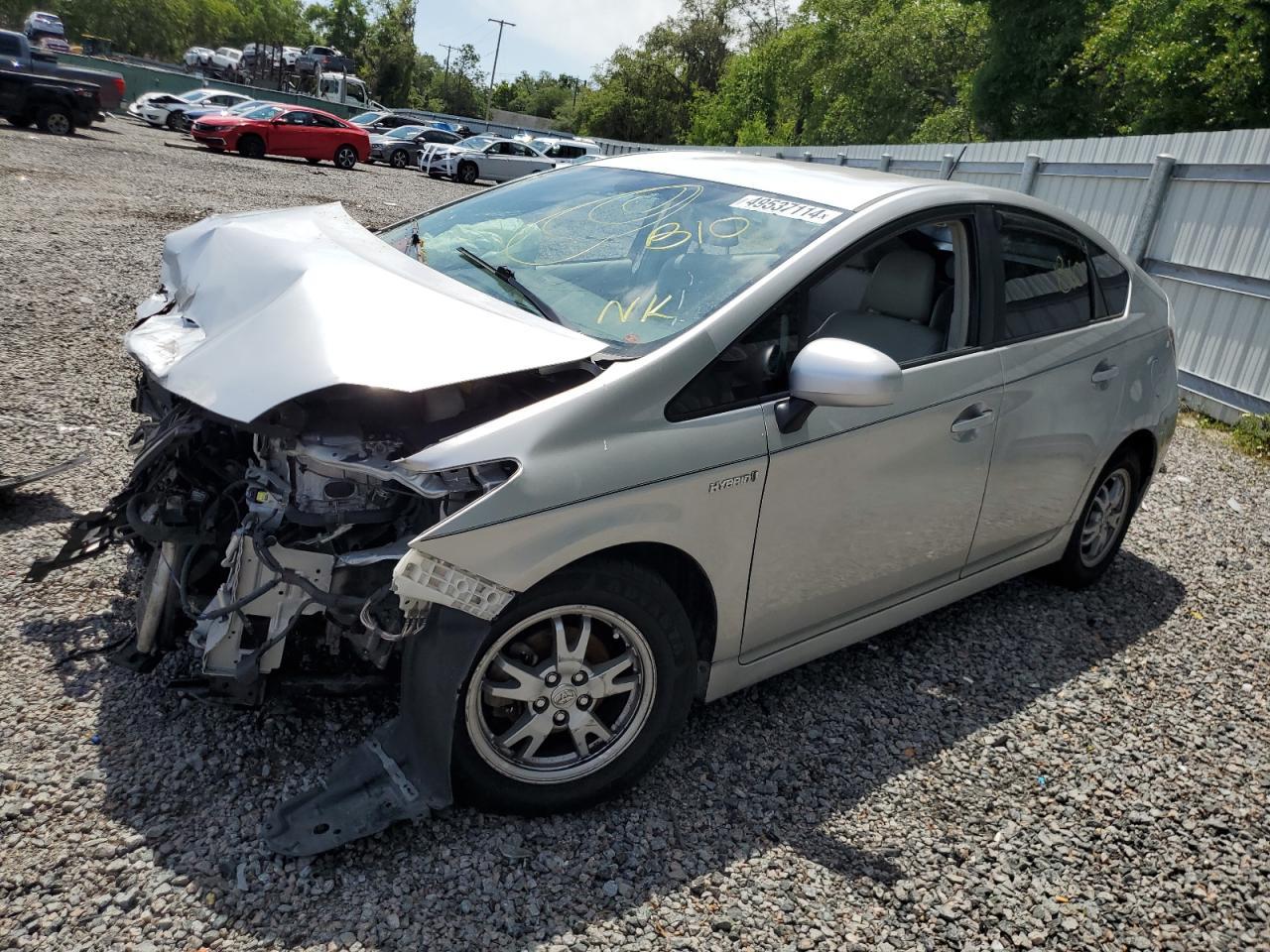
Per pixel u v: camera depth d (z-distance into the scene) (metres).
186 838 2.50
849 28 35.00
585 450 2.53
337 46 95.81
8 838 2.42
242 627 2.61
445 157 29.58
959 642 4.10
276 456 2.65
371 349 2.50
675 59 73.12
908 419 3.23
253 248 3.15
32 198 12.27
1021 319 3.75
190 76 43.09
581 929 2.41
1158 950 2.62
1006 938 2.59
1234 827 3.15
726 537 2.82
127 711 2.93
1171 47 17.55
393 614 2.58
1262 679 4.11
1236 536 5.79
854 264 3.19
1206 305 8.92
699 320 2.87
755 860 2.73
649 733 2.81
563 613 2.61
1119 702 3.80
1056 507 4.14
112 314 7.33
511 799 2.67
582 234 3.45
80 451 4.77
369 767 2.59
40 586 3.53
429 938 2.31
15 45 26.78
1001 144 12.73
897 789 3.12
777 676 3.65
